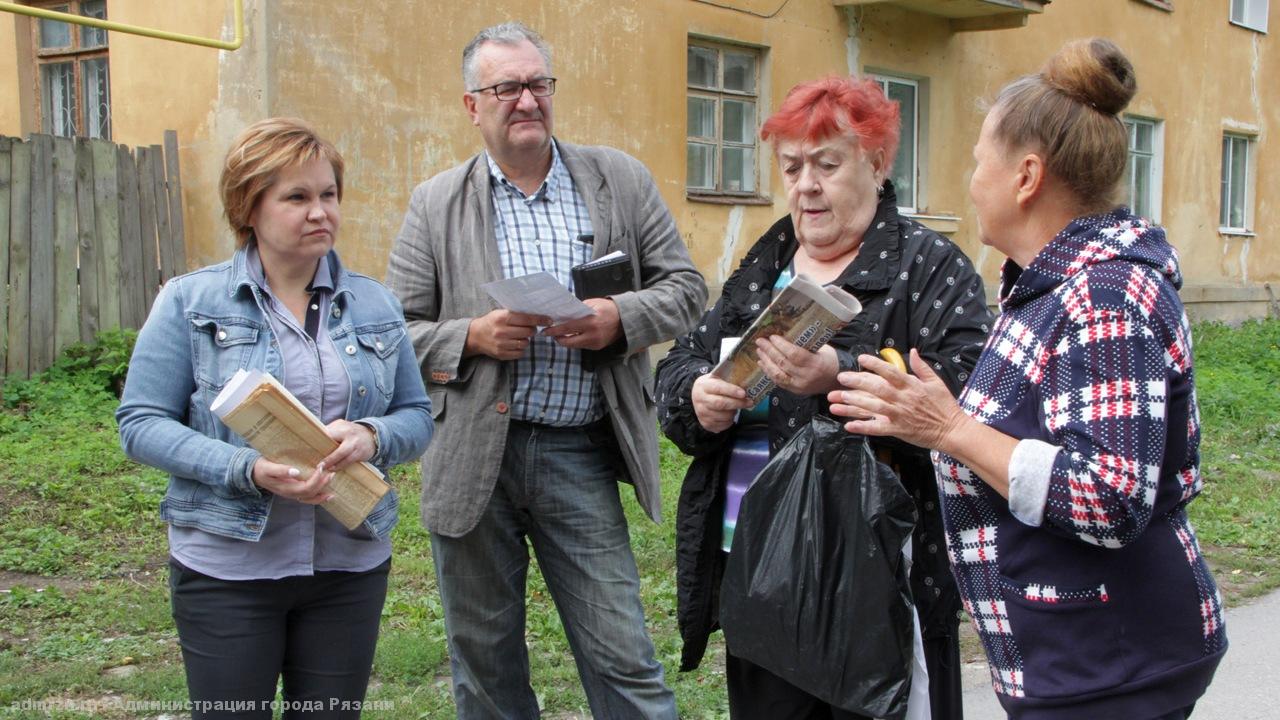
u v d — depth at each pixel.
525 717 3.54
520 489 3.31
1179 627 2.04
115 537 5.75
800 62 11.34
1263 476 8.40
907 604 2.48
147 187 8.37
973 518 2.19
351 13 8.15
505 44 3.27
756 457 2.84
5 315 7.81
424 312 3.41
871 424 2.14
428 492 3.33
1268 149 18.50
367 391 2.74
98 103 9.59
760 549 2.62
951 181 13.07
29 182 7.86
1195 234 17.06
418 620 4.88
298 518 2.62
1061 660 2.07
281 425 2.47
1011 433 2.06
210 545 2.58
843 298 2.48
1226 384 11.62
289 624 2.73
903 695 2.47
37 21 9.76
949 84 12.89
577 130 9.55
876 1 11.36
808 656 2.54
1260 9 18.00
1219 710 4.36
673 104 10.26
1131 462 1.90
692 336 3.06
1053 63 2.12
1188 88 16.61
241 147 2.59
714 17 10.51
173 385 2.60
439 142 8.71
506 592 3.41
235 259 2.70
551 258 3.35
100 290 8.25
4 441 6.94
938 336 2.57
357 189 8.26
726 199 10.75
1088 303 1.99
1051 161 2.08
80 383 7.97
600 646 3.34
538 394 3.27
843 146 2.71
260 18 7.76
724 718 4.06
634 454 3.35
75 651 4.40
